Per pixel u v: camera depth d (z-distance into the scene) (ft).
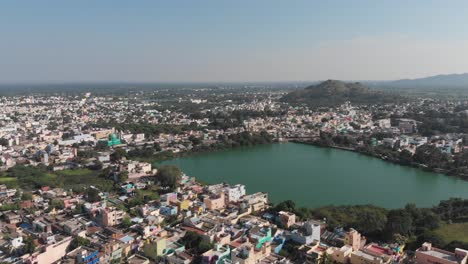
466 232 453.99
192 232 405.39
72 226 430.61
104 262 357.00
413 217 475.72
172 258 356.59
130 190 611.06
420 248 362.53
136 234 418.51
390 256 350.23
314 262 353.92
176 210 497.46
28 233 426.51
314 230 404.77
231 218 467.52
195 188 624.18
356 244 397.19
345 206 558.56
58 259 374.63
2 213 490.08
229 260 338.34
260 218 476.54
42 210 506.89
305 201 622.95
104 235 417.08
